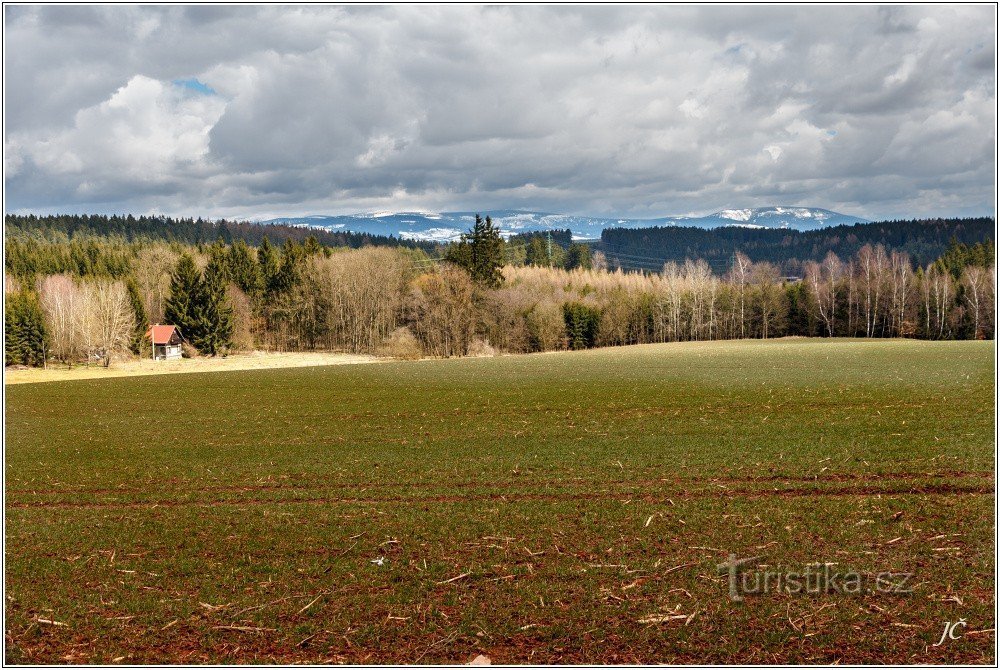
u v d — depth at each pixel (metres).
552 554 10.83
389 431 22.62
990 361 36.59
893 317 84.56
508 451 18.58
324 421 25.25
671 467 15.95
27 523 13.48
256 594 9.82
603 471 15.88
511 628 8.67
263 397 33.12
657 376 36.59
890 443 17.20
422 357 78.00
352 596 9.65
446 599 9.45
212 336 81.88
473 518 12.73
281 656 8.22
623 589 9.53
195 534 12.49
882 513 12.02
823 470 14.98
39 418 28.38
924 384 28.03
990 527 11.12
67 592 10.09
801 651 7.96
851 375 32.94
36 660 8.23
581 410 25.62
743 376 34.88
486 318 83.62
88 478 17.28
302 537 12.09
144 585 10.26
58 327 71.69
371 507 13.76
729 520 12.03
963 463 14.92
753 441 18.42
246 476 16.86
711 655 7.95
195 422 26.11
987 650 7.82
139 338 78.31
